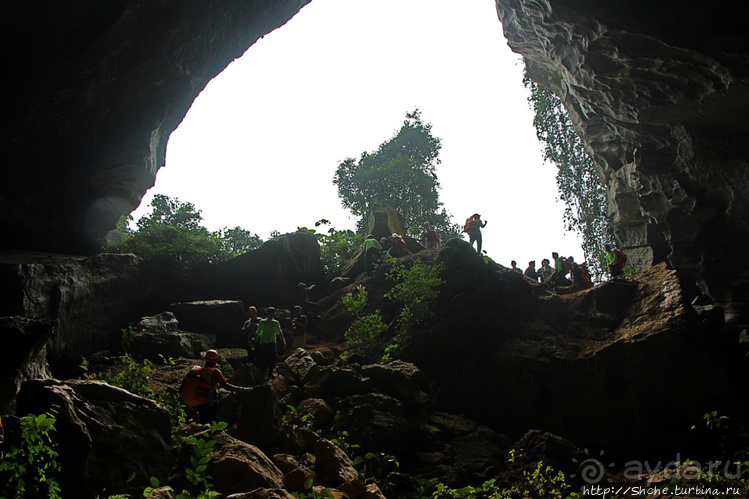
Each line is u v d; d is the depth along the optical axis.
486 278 14.49
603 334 13.00
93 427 6.01
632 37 15.56
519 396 12.52
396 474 9.48
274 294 18.44
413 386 11.90
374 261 18.94
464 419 12.11
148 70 13.99
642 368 11.91
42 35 12.63
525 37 21.22
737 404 11.32
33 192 14.75
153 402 6.82
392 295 15.71
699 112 17.56
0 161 13.75
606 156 24.33
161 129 16.84
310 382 12.57
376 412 10.80
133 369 10.77
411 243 21.44
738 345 12.62
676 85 16.77
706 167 19.34
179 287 17.88
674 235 22.47
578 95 20.88
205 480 5.94
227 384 9.10
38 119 13.55
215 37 15.30
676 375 11.72
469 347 13.47
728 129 17.86
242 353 14.56
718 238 20.84
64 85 13.23
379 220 23.62
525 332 13.50
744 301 20.47
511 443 11.68
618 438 11.70
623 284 13.94
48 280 13.13
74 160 14.85
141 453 6.32
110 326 15.22
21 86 12.99
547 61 21.98
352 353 14.55
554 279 19.92
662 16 14.80
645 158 21.44
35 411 5.79
